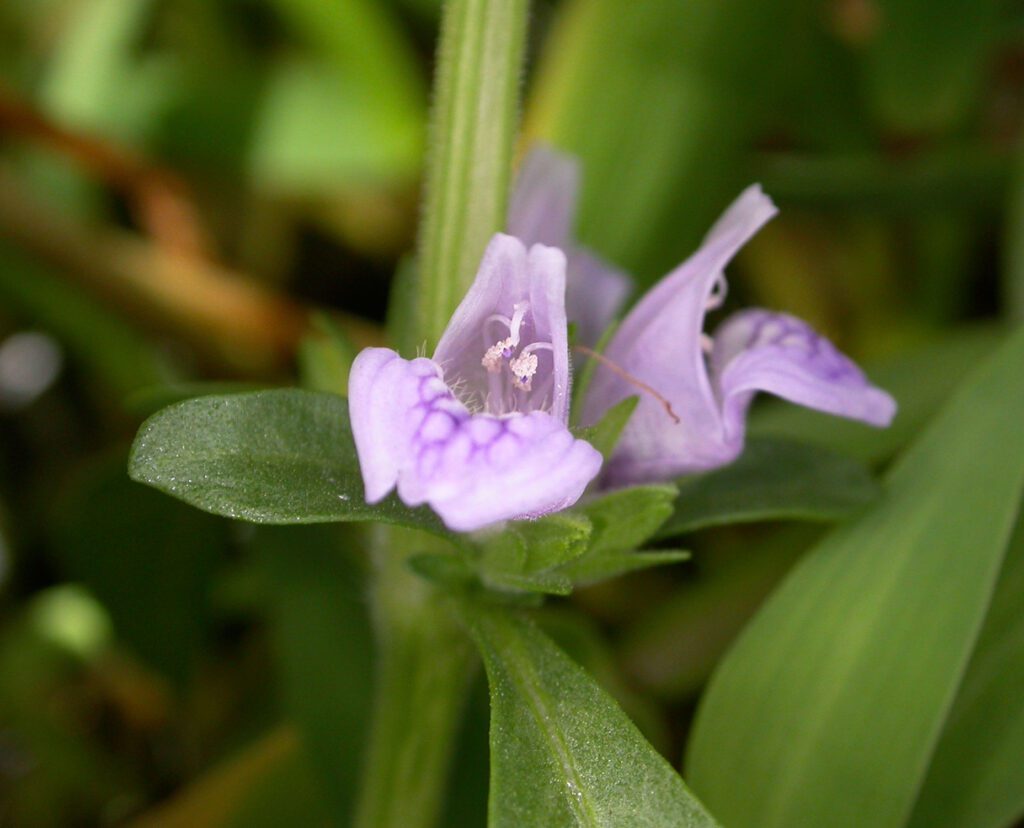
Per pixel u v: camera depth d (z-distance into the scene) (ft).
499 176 0.29
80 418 0.47
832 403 0.29
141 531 0.40
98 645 0.42
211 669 0.42
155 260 0.43
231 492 0.28
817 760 0.30
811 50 0.44
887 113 0.44
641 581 0.42
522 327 0.28
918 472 0.32
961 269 0.45
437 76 0.30
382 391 0.26
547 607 0.40
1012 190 0.41
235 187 0.47
